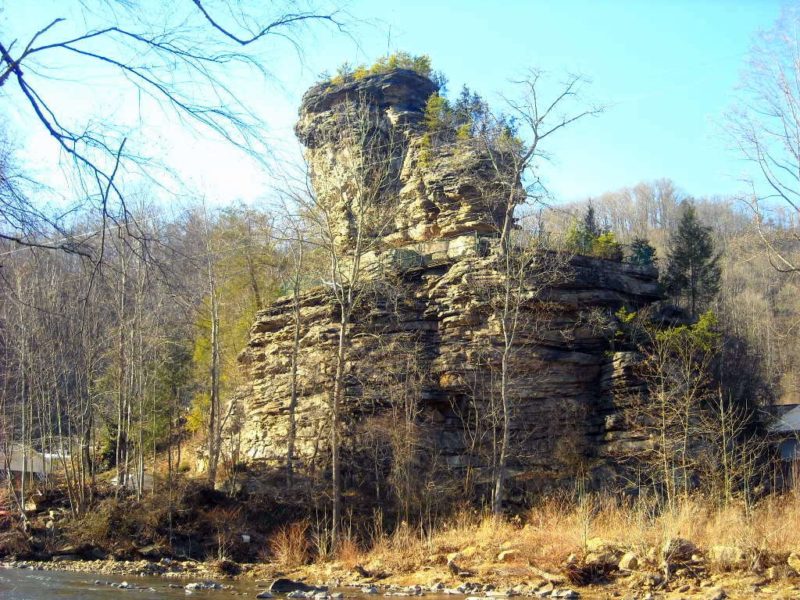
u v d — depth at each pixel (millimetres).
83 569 25625
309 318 37531
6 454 32469
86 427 33219
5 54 6117
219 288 38438
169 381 38125
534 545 22406
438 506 30406
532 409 33125
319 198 38656
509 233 35250
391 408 33656
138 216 7656
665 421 28922
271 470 35719
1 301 9734
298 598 19688
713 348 35062
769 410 38438
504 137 36438
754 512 23078
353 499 31766
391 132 41656
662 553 19500
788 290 55969
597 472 31109
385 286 35094
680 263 56594
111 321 28562
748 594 17125
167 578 23906
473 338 33844
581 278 34594
